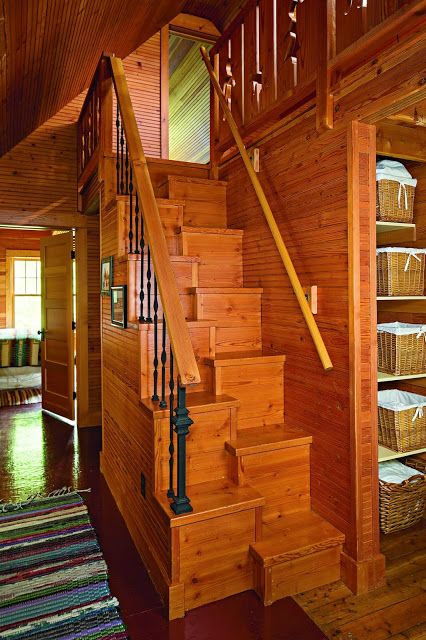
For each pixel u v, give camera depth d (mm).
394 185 2412
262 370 2475
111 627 1804
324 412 2189
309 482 2316
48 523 2654
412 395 2688
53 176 4430
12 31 2195
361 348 1983
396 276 2379
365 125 1969
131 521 2521
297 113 2346
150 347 2309
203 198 3131
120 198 2760
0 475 3389
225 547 1959
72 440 4238
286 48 2428
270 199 2619
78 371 4684
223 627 1798
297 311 2391
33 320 8234
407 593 1984
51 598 1983
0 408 5520
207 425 2178
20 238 8055
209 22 5020
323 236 2166
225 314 2658
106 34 3078
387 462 2684
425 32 1571
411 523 2516
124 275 2609
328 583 2053
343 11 2002
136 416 2398
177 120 6992
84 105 3998
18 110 3443
